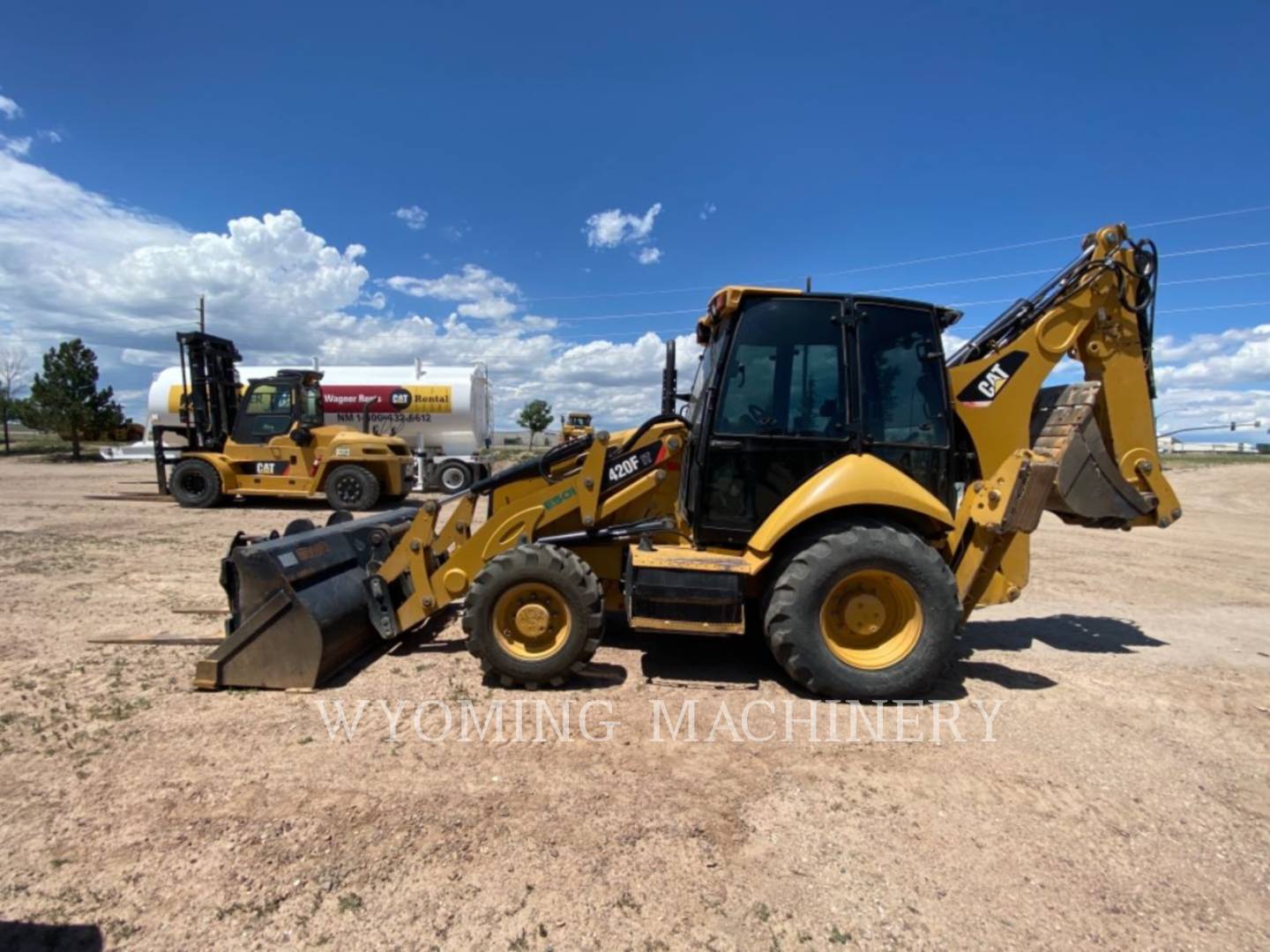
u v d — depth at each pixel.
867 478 3.97
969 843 2.64
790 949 2.08
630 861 2.47
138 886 2.28
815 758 3.28
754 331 4.31
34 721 3.45
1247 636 5.53
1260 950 2.13
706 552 4.29
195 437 13.58
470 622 3.97
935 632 3.87
